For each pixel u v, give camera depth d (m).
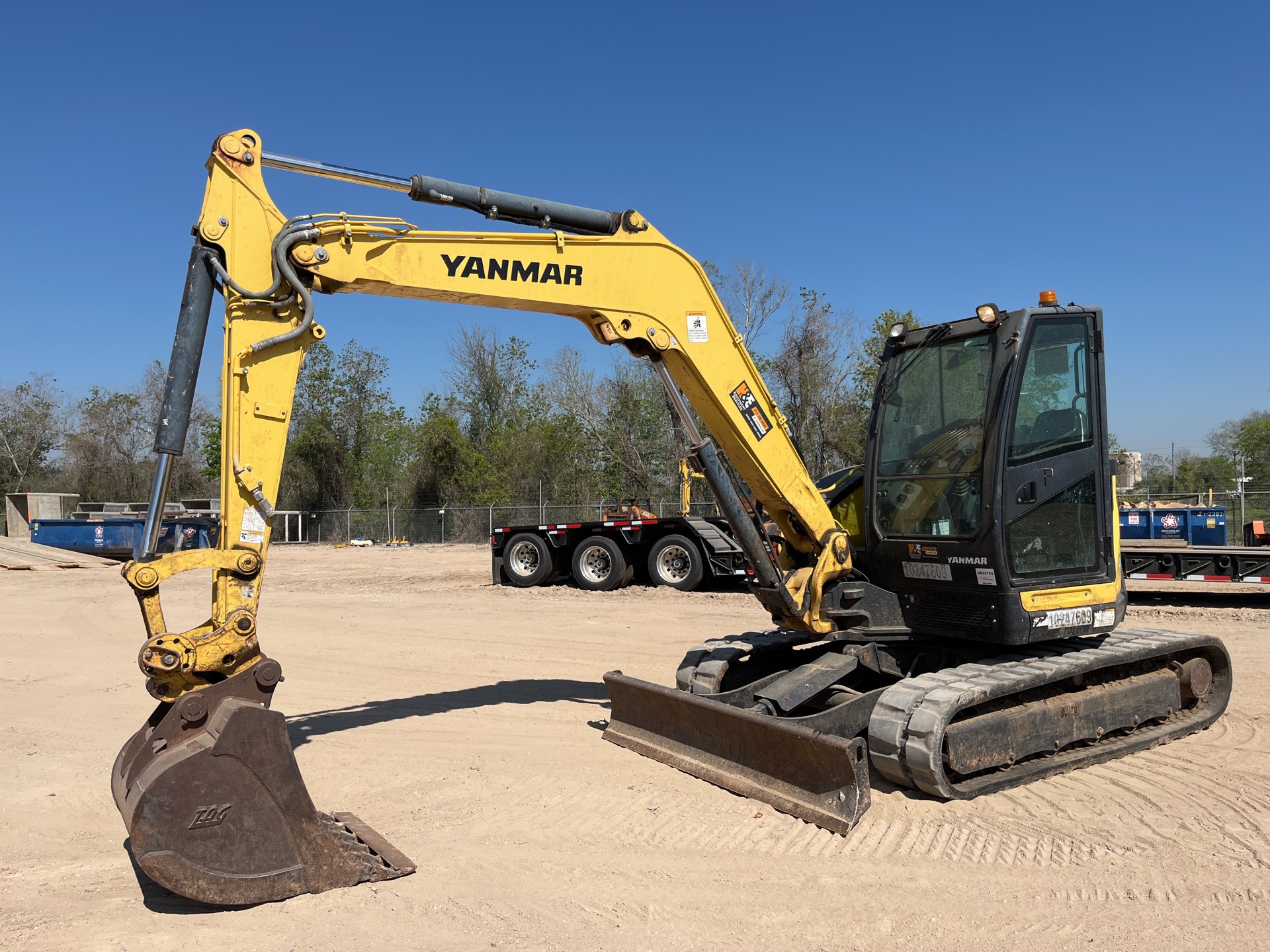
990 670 5.38
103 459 51.38
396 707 7.39
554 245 5.26
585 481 39.81
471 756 5.98
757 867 4.14
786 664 6.76
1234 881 3.89
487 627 11.58
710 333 5.72
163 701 4.13
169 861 3.52
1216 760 5.65
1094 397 5.82
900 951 3.36
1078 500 5.78
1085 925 3.53
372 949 3.38
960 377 5.79
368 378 44.38
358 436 44.22
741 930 3.54
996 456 5.36
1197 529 14.96
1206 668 6.47
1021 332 5.40
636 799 5.11
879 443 6.30
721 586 15.50
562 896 3.85
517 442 41.19
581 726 6.74
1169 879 3.92
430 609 13.55
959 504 5.69
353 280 4.72
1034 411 5.55
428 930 3.53
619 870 4.12
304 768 5.73
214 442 48.19
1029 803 4.94
